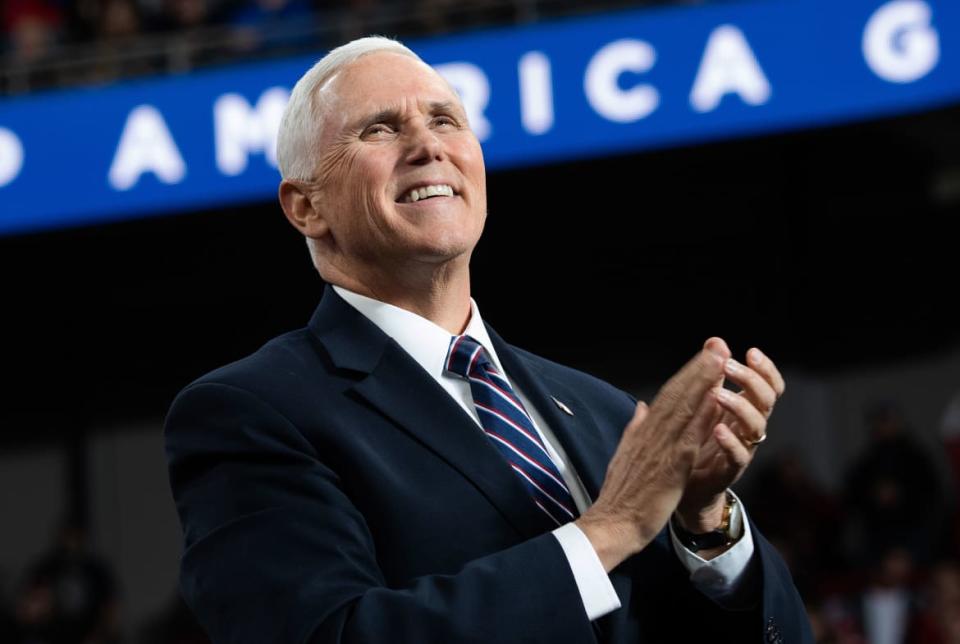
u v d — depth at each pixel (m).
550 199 30.91
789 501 26.39
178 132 24.81
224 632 5.19
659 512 5.27
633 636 5.67
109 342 34.97
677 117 23.69
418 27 25.27
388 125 6.04
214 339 34.66
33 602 26.42
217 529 5.33
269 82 24.70
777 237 32.81
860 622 23.20
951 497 29.33
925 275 33.28
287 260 32.66
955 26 22.98
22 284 33.16
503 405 5.88
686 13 23.89
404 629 4.90
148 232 30.84
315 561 5.16
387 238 5.88
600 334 34.16
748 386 5.45
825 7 23.47
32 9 27.27
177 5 26.16
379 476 5.44
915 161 30.61
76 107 25.11
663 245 33.34
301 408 5.58
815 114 23.33
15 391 35.34
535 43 24.11
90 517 35.22
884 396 33.66
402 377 5.75
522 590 5.02
